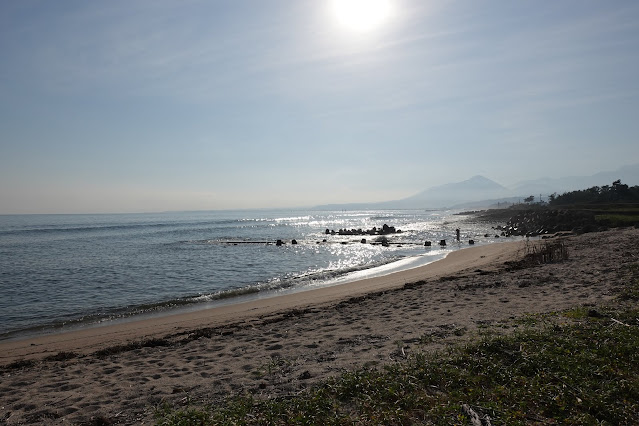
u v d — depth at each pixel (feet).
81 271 92.68
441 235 197.47
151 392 22.66
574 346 22.20
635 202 321.73
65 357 33.50
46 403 22.12
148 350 33.45
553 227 192.24
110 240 181.37
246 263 107.34
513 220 258.16
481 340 24.45
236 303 59.57
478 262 87.56
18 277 84.74
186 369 26.78
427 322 33.58
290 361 26.40
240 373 24.85
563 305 34.35
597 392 17.25
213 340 35.35
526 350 22.08
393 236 195.31
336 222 415.03
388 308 42.57
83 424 18.92
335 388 19.66
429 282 60.39
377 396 18.29
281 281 78.54
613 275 45.39
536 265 65.00
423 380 19.72
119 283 78.43
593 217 179.22
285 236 209.05
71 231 246.27
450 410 16.58
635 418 15.52
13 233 225.97
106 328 47.06
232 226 324.39
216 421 16.99
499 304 38.01
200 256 122.52
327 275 84.89
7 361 34.04
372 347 27.55
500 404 16.83
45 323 50.57
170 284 77.56
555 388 17.75
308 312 46.06
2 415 20.66
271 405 18.15
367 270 90.79
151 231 248.73
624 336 22.91
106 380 25.67
